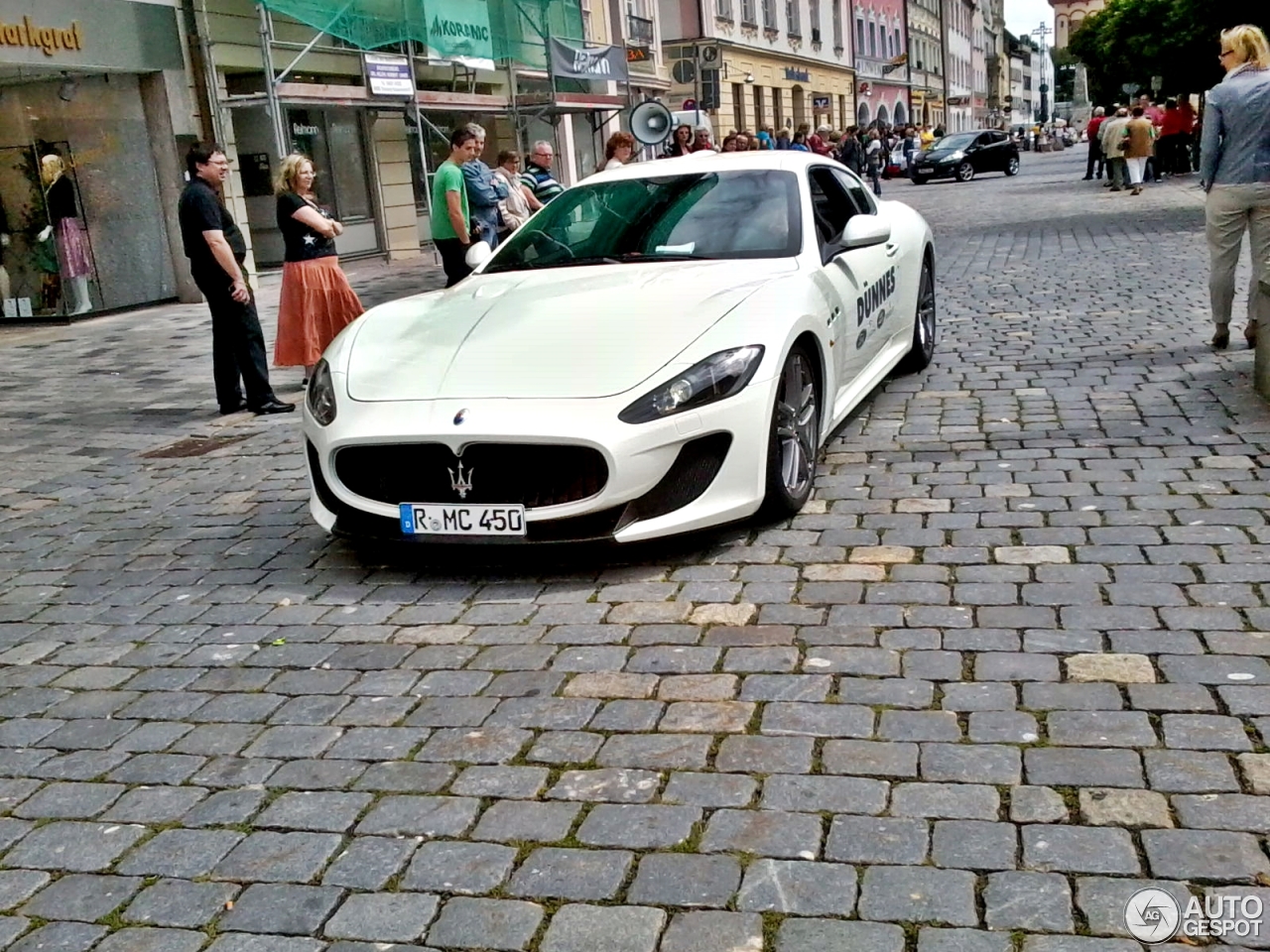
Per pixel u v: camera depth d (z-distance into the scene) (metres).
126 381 9.72
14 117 13.67
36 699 3.62
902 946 2.21
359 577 4.44
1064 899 2.30
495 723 3.20
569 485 4.06
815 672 3.33
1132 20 33.78
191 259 7.71
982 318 9.35
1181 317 8.63
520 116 22.80
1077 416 5.93
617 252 5.45
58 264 13.98
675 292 4.73
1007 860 2.44
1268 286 5.89
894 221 6.89
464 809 2.80
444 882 2.52
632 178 5.95
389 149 20.33
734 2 39.62
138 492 6.07
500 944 2.31
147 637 4.05
